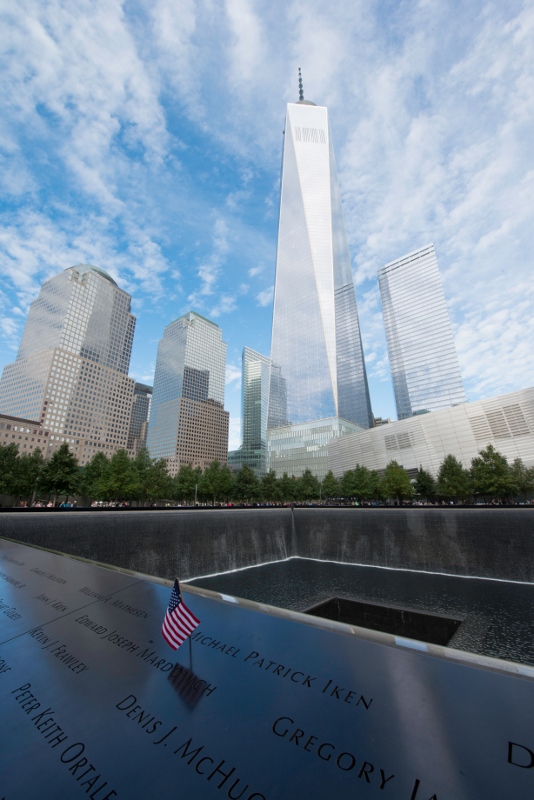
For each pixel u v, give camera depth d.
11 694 3.95
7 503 51.84
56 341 151.12
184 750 2.95
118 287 179.75
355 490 60.41
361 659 4.12
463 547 27.19
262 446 197.38
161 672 4.15
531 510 24.92
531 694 3.33
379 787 2.46
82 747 3.08
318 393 106.38
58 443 133.38
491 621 16.88
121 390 164.62
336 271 119.12
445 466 53.00
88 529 22.73
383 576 26.69
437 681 3.61
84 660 4.54
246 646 4.61
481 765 2.58
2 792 2.69
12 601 6.91
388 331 115.75
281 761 2.76
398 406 110.31
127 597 6.73
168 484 60.94
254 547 33.19
